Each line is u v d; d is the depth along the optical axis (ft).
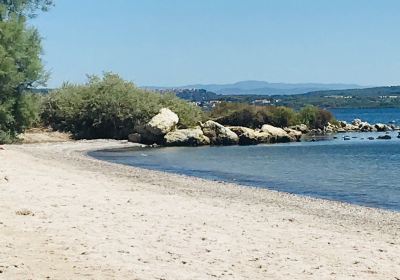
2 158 98.27
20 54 148.05
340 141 222.89
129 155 155.02
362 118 472.03
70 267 33.09
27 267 32.63
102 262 34.55
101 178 86.22
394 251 42.27
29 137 188.14
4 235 40.86
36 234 41.73
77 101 214.07
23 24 148.77
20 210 50.75
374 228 54.80
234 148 187.11
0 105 145.69
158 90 228.43
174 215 53.67
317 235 47.52
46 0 156.25
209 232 46.09
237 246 41.32
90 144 185.06
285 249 41.24
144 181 88.89
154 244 40.50
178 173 113.70
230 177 108.06
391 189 91.76
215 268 34.76
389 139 234.99
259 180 103.76
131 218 50.52
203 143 200.64
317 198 80.07
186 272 33.35
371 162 140.26
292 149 183.21
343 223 57.06
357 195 85.10
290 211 63.87
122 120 212.84
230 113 247.29
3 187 65.67
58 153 143.02
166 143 196.13
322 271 35.17
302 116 277.44
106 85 217.97
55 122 214.48
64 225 45.62
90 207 55.42
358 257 39.55
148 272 32.81
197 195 73.72
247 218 54.85
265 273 34.17
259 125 247.91
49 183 71.82
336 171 119.85
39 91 159.74
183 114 222.69
